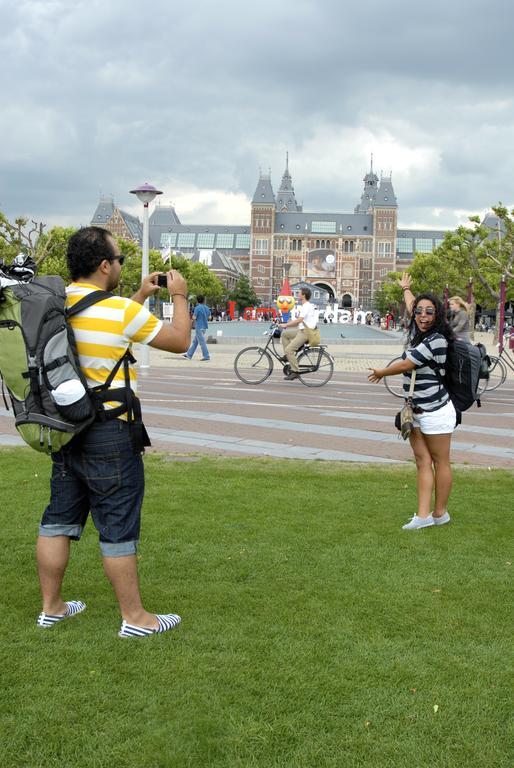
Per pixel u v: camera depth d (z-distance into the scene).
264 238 175.25
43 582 4.03
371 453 8.94
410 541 5.57
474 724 3.15
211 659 3.68
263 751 2.95
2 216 42.75
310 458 8.52
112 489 3.78
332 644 3.86
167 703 3.27
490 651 3.81
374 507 6.47
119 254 3.90
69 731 3.06
